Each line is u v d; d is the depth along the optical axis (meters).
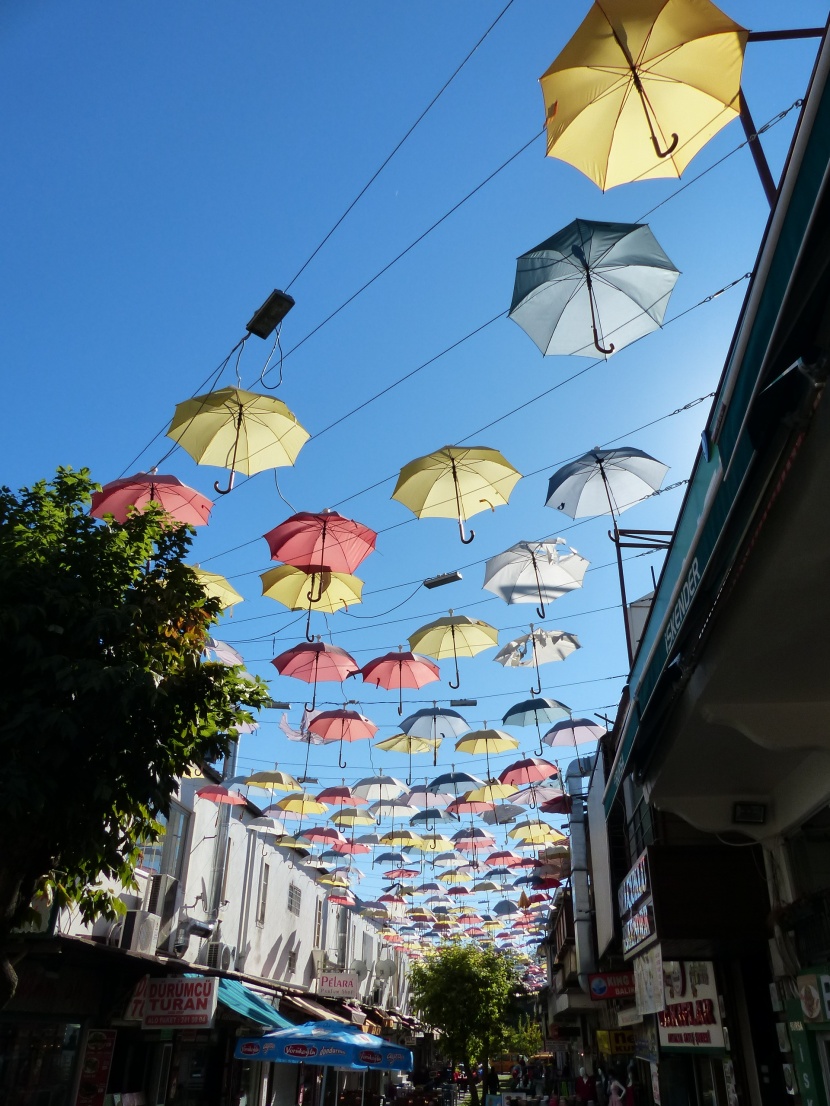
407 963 49.50
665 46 4.26
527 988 60.53
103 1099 11.64
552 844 28.16
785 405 3.24
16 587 6.91
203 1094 15.81
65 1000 11.34
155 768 6.92
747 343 3.43
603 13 4.32
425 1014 33.12
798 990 7.60
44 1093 10.88
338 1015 23.88
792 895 7.91
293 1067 21.94
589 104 4.48
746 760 7.51
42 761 6.23
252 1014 15.04
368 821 21.33
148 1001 12.59
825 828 7.81
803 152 2.82
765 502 3.65
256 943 19.72
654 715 6.86
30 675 6.73
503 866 30.27
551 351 6.00
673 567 5.28
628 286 5.63
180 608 7.60
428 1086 42.03
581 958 19.94
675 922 8.60
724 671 5.53
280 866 22.02
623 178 4.68
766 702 6.02
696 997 9.99
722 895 8.70
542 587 10.28
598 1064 27.12
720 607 4.70
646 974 11.03
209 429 7.83
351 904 27.08
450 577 10.26
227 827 17.84
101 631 6.98
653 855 8.97
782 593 4.49
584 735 15.66
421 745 15.32
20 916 6.83
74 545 7.54
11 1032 10.40
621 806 15.84
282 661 11.77
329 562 8.81
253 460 7.89
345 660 11.74
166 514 8.18
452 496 8.20
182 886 15.55
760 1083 8.98
